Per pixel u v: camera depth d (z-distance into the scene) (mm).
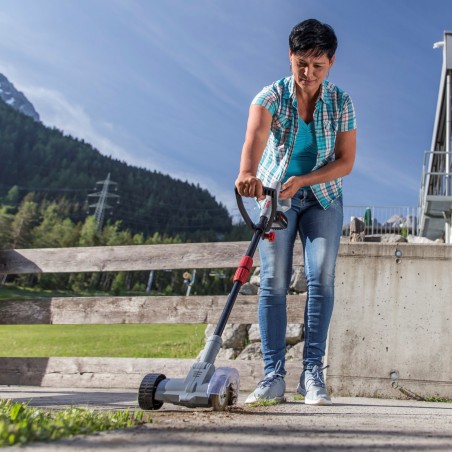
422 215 17672
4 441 1067
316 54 2398
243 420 1661
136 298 4352
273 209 2287
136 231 186750
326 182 2650
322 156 2676
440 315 3607
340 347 3639
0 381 4387
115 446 1087
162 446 1104
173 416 1728
